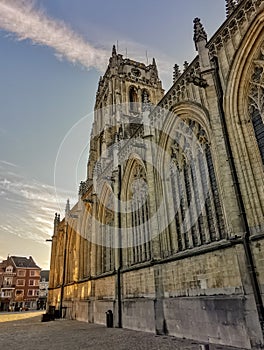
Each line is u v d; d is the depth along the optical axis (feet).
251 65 52.54
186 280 57.77
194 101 65.46
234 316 44.06
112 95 173.17
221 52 59.16
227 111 54.03
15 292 361.51
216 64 59.21
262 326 38.47
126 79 180.14
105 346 49.44
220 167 51.62
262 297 39.91
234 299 44.52
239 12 55.47
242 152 50.06
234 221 46.80
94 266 118.01
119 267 89.76
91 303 111.96
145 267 74.18
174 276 61.87
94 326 91.20
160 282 65.82
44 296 391.04
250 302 41.09
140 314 72.33
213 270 50.93
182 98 71.36
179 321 57.26
